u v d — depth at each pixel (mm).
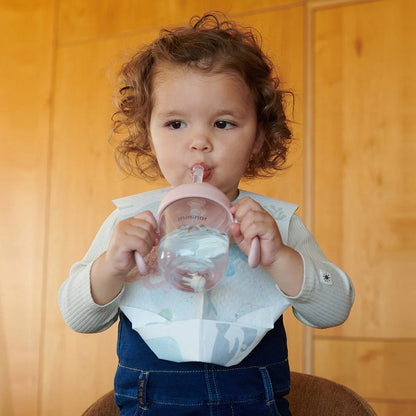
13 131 2314
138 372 846
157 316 846
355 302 1811
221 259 694
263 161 1114
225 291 853
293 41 1938
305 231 933
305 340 1858
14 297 2268
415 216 1777
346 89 1867
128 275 878
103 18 2240
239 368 843
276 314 852
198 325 818
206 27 1284
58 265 2219
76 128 2234
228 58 865
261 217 726
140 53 1062
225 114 829
